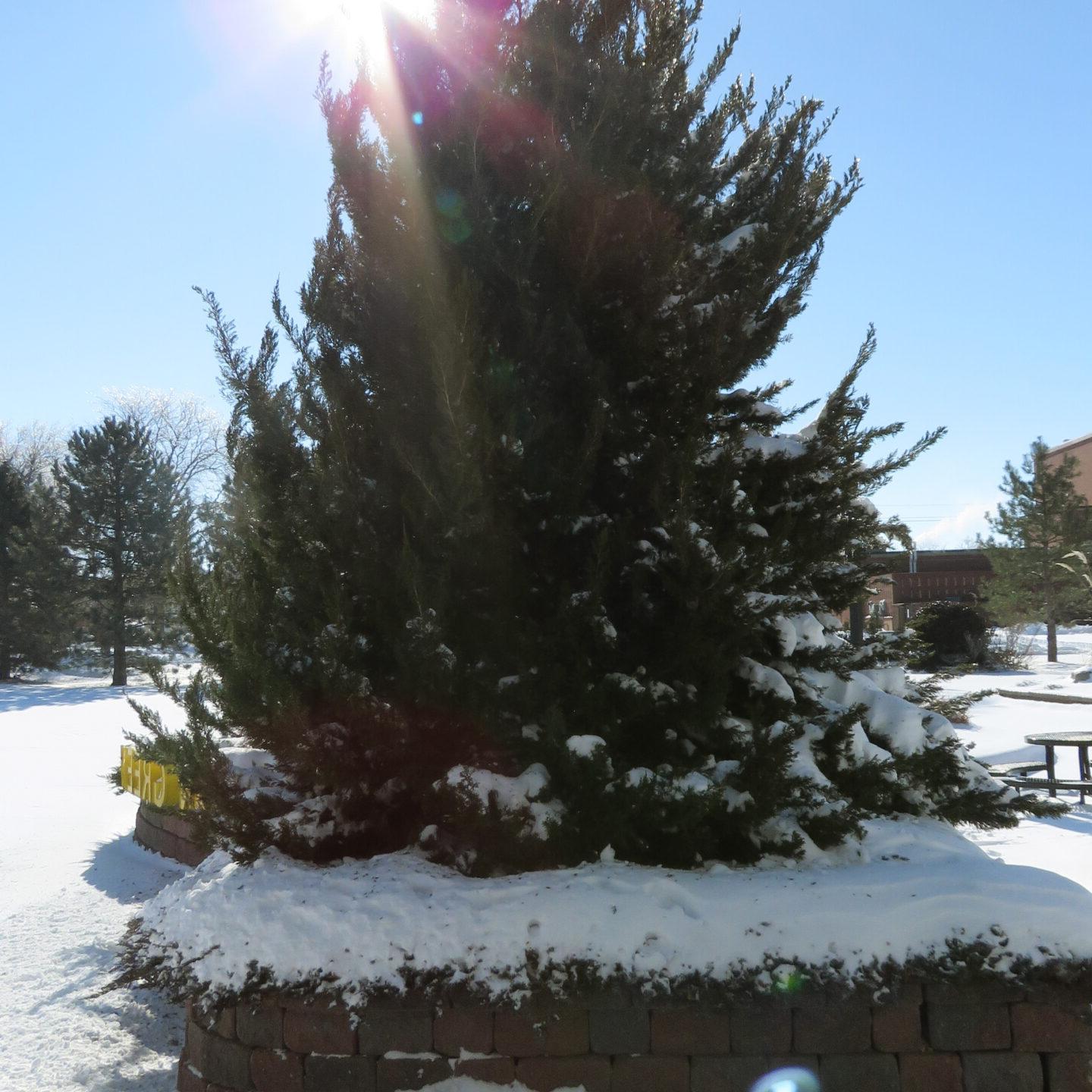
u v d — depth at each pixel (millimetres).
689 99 4410
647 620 3785
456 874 3553
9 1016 4484
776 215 4141
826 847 3764
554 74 4086
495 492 3695
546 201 3832
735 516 3803
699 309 4113
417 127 4031
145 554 29031
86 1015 4496
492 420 3699
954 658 21828
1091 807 8352
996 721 13211
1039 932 3088
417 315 3793
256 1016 3266
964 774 4297
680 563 3576
